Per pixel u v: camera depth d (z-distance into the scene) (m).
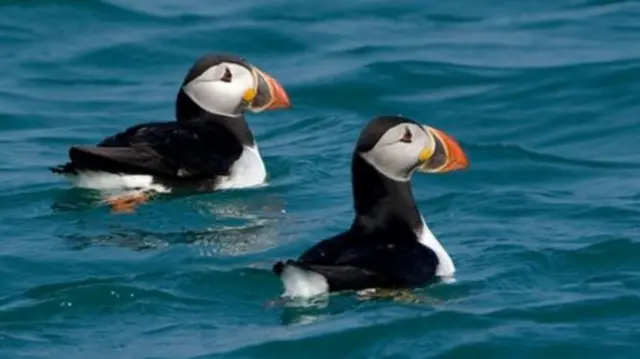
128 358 12.66
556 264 14.65
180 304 13.75
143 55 22.55
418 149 14.11
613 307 13.59
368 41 22.67
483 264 14.56
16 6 23.88
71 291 13.85
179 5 24.36
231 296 13.90
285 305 13.21
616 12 23.38
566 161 18.12
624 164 18.08
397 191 14.11
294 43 22.73
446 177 17.44
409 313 13.25
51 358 12.70
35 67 22.11
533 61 21.45
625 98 20.11
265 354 12.77
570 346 12.95
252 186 17.08
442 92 20.69
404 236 13.95
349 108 20.45
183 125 17.19
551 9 23.80
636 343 13.02
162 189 16.58
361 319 13.13
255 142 17.89
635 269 14.56
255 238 15.42
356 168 14.16
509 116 19.86
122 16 23.81
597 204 16.42
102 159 16.36
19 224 15.82
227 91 17.45
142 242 15.30
